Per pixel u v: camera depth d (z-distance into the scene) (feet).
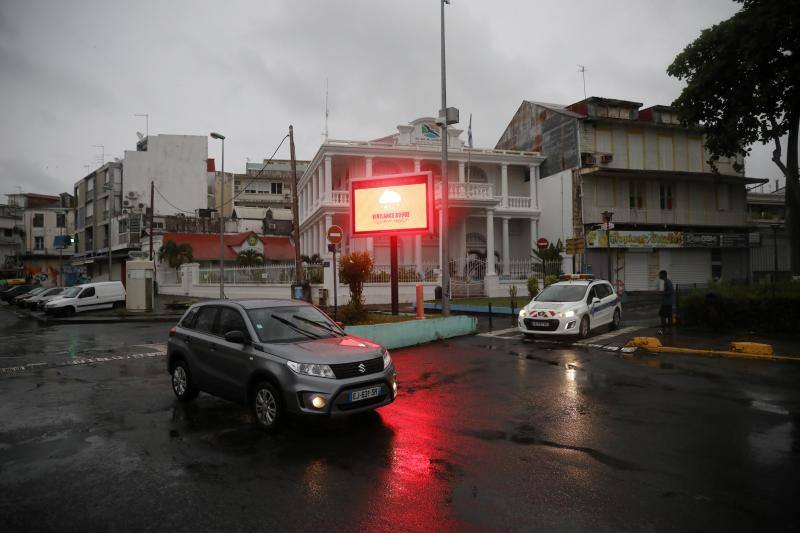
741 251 108.88
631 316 60.44
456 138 104.22
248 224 147.64
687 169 107.14
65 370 34.22
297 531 11.83
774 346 35.91
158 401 25.05
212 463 16.38
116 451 17.70
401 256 99.76
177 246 121.39
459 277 89.92
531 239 104.47
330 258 73.10
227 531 11.86
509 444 17.93
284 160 194.70
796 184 54.85
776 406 22.34
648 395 24.76
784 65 51.88
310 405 18.15
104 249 159.02
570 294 46.32
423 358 36.86
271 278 86.58
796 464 15.57
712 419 20.56
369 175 95.09
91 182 172.76
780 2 49.24
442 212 50.98
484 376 30.14
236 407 23.71
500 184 108.99
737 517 12.18
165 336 53.06
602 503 13.05
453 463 16.11
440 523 12.10
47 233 208.13
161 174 156.76
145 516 12.71
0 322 74.90
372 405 19.49
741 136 56.95
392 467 15.81
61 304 77.71
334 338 21.83
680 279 102.68
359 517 12.48
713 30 54.90
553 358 35.73
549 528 11.78
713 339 40.01
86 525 12.26
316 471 15.55
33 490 14.40
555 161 106.11
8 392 27.43
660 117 108.68
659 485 14.14
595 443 17.88
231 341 20.24
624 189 101.50
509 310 64.39
